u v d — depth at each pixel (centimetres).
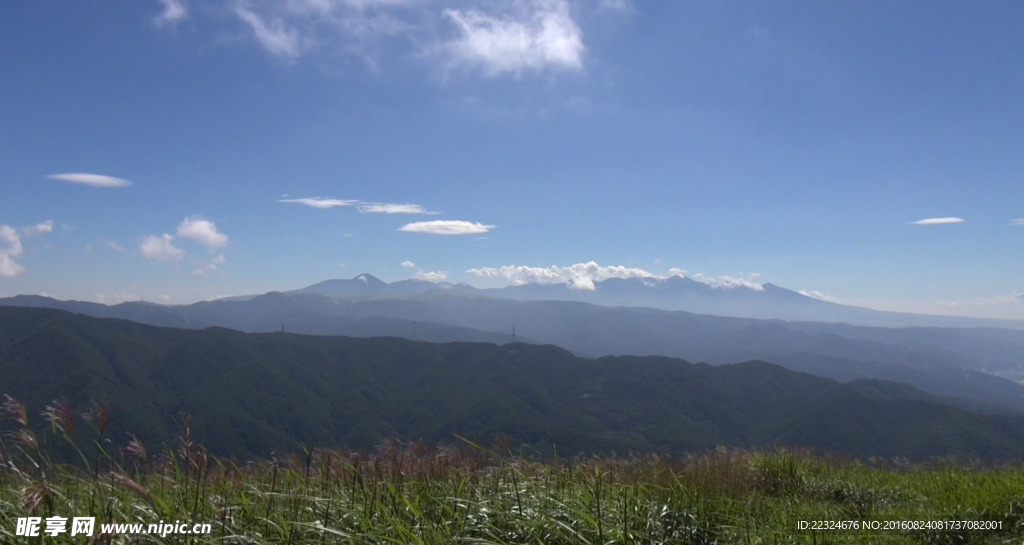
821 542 574
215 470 550
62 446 475
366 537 449
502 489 579
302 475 573
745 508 638
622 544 486
